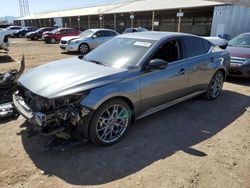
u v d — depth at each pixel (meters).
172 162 3.18
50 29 28.89
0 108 4.31
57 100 3.08
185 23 35.66
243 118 4.65
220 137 3.88
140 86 3.70
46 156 3.25
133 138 3.77
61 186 2.71
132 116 3.80
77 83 3.19
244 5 20.89
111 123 3.50
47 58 12.55
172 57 4.32
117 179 2.84
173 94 4.39
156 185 2.75
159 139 3.77
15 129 3.99
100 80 3.32
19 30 33.06
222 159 3.28
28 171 2.94
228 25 19.39
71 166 3.06
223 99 5.74
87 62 4.09
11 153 3.30
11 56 13.20
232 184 2.80
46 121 3.02
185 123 4.35
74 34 24.20
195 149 3.51
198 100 5.59
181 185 2.76
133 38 4.45
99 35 15.14
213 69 5.29
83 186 2.72
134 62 3.79
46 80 3.38
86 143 3.58
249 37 8.23
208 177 2.91
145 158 3.26
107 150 3.43
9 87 4.59
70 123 3.17
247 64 6.91
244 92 6.37
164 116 4.63
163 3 28.55
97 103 3.18
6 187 2.67
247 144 3.69
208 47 5.28
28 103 3.41
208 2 22.03
